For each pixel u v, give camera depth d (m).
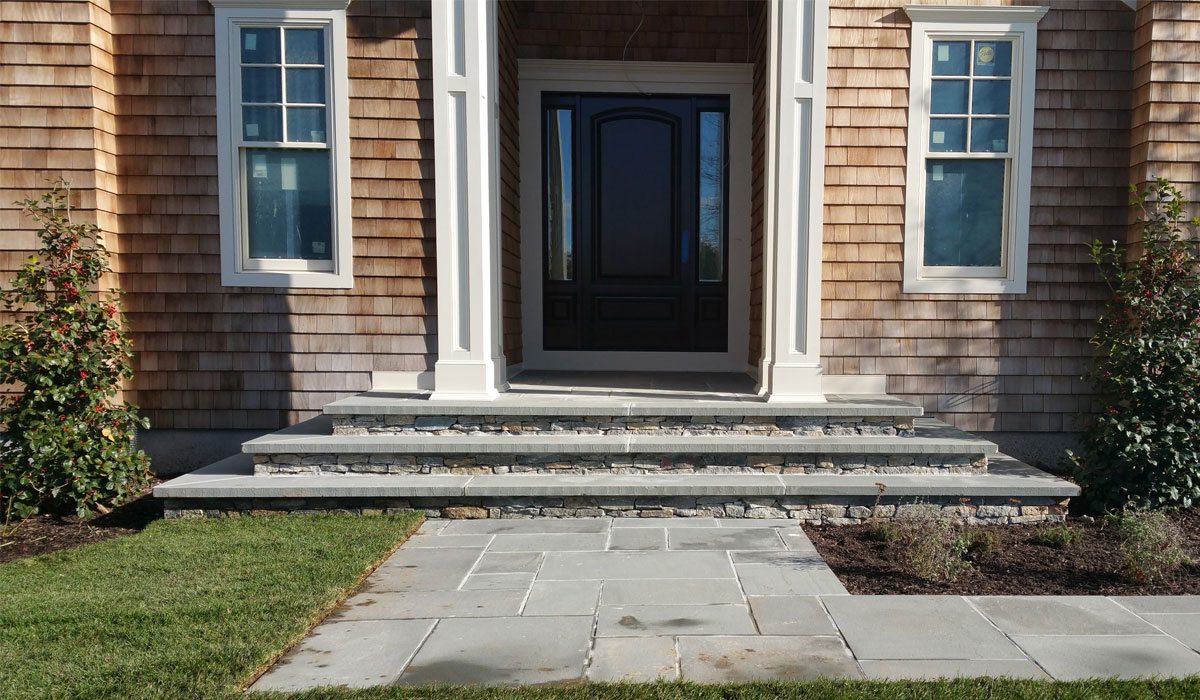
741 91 6.40
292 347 5.32
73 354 4.33
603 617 2.84
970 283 5.22
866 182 5.20
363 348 5.32
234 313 5.29
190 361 5.32
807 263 4.68
